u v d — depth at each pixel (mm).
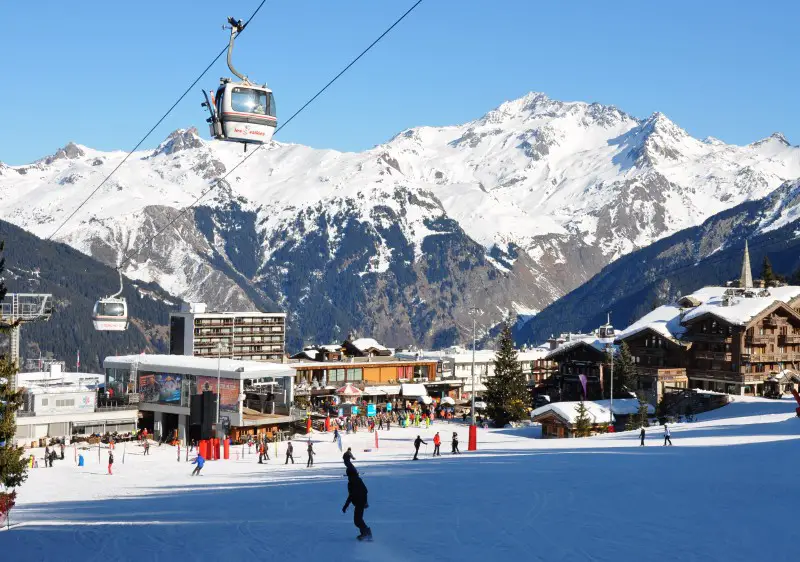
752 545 23906
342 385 165875
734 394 127500
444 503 33656
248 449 99625
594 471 43031
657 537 25172
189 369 120312
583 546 24266
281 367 121062
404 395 170500
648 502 31328
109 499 44875
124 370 129375
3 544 27469
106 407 123500
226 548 25500
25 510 40312
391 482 43500
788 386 129750
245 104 42312
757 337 131375
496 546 24672
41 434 117938
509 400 135375
